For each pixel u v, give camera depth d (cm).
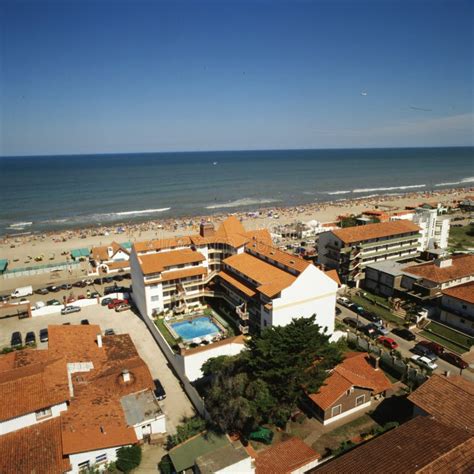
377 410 4628
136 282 7788
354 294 8244
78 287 9488
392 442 3250
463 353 5925
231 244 7738
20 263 11569
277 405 4025
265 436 4088
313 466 3725
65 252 12556
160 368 5928
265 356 4178
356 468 2978
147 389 4744
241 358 4766
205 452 3794
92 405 4397
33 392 4138
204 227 8275
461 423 3647
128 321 7538
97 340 5797
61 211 19425
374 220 11150
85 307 8175
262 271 6631
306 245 12475
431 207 15575
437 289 7138
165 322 7119
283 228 14788
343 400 4444
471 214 17012
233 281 6944
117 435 4031
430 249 9600
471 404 3788
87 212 19262
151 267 7144
